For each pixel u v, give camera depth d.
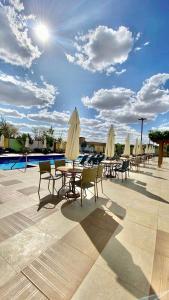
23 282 1.50
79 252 1.95
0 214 2.78
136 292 1.47
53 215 2.87
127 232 2.48
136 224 2.75
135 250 2.06
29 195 3.78
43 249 1.96
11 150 16.42
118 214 3.10
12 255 1.82
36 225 2.50
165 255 1.99
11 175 5.75
